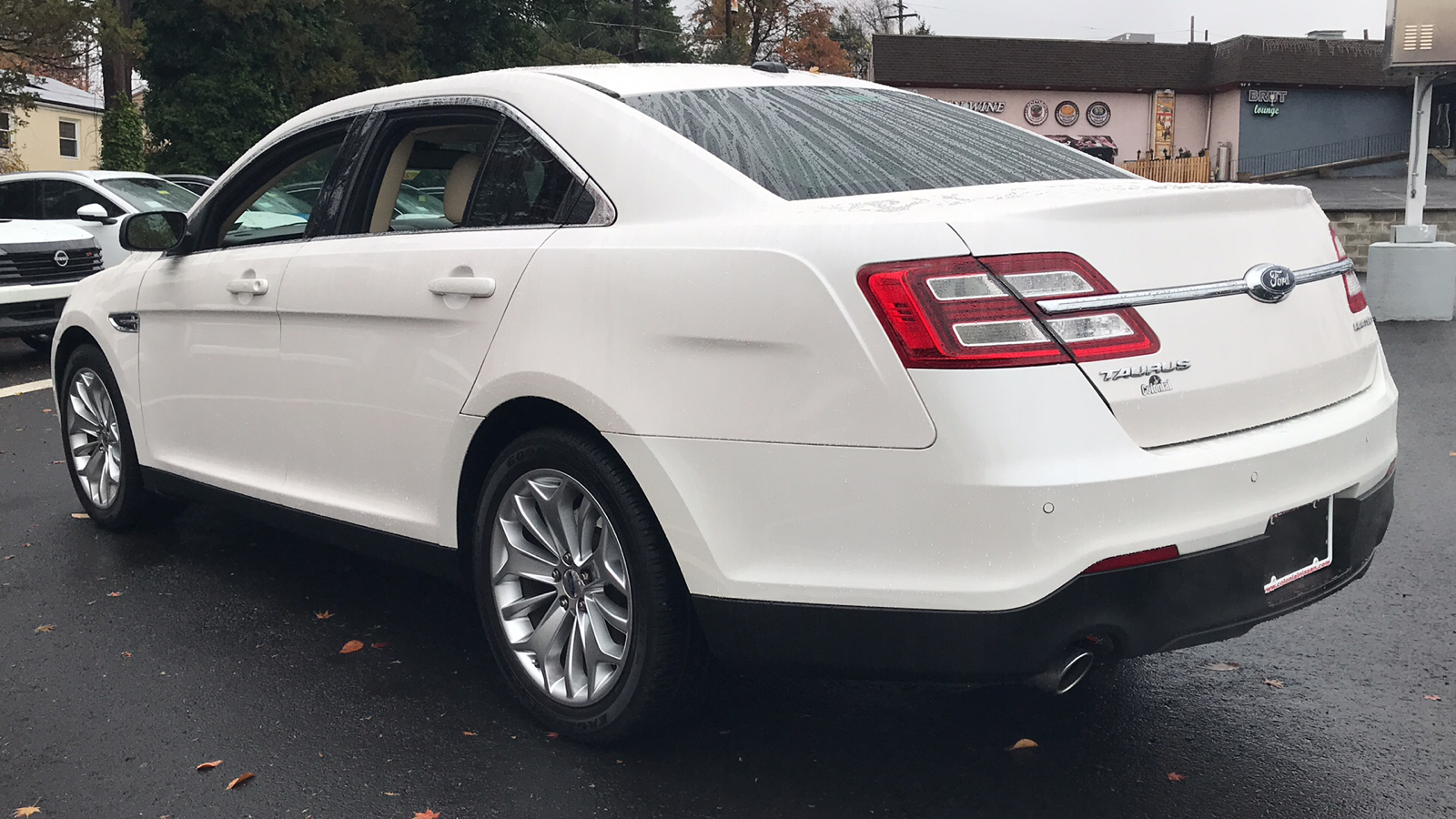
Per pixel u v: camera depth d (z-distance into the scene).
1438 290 10.52
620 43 59.94
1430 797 2.69
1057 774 2.83
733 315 2.53
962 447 2.27
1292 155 44.69
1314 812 2.64
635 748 2.99
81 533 4.99
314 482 3.70
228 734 3.11
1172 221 2.50
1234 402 2.50
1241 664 3.46
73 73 23.83
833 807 2.69
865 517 2.38
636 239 2.77
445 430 3.16
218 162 29.19
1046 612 2.28
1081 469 2.28
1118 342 2.35
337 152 3.78
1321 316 2.73
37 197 12.75
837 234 2.44
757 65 3.69
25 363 10.26
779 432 2.47
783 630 2.52
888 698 3.27
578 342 2.79
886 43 44.59
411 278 3.25
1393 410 2.91
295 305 3.65
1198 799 2.70
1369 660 3.46
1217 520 2.40
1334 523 2.68
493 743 3.04
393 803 2.75
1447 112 44.28
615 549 2.84
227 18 28.78
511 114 3.24
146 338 4.46
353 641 3.75
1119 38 50.19
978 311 2.29
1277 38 43.91
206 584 4.32
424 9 36.19
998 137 3.38
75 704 3.30
